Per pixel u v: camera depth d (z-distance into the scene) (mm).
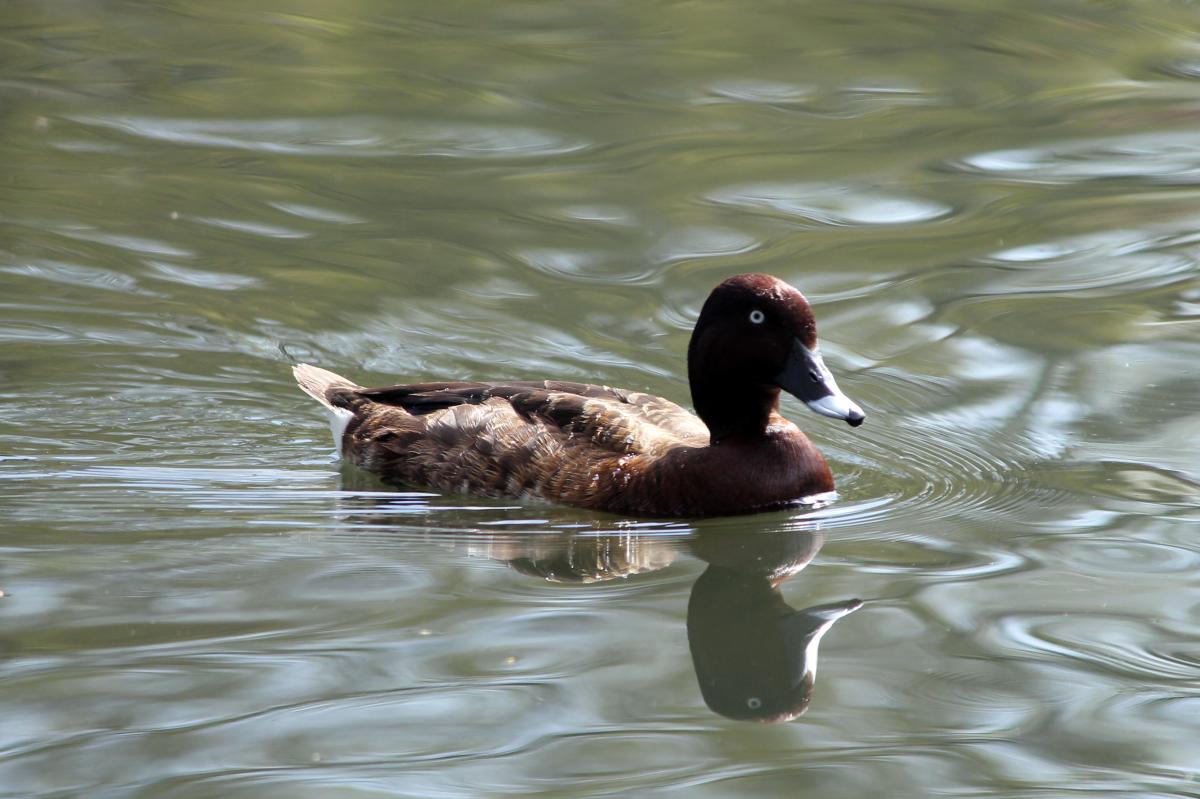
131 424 12031
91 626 8516
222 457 11625
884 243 15180
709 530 10258
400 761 7141
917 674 8133
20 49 19984
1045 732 7523
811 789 6984
